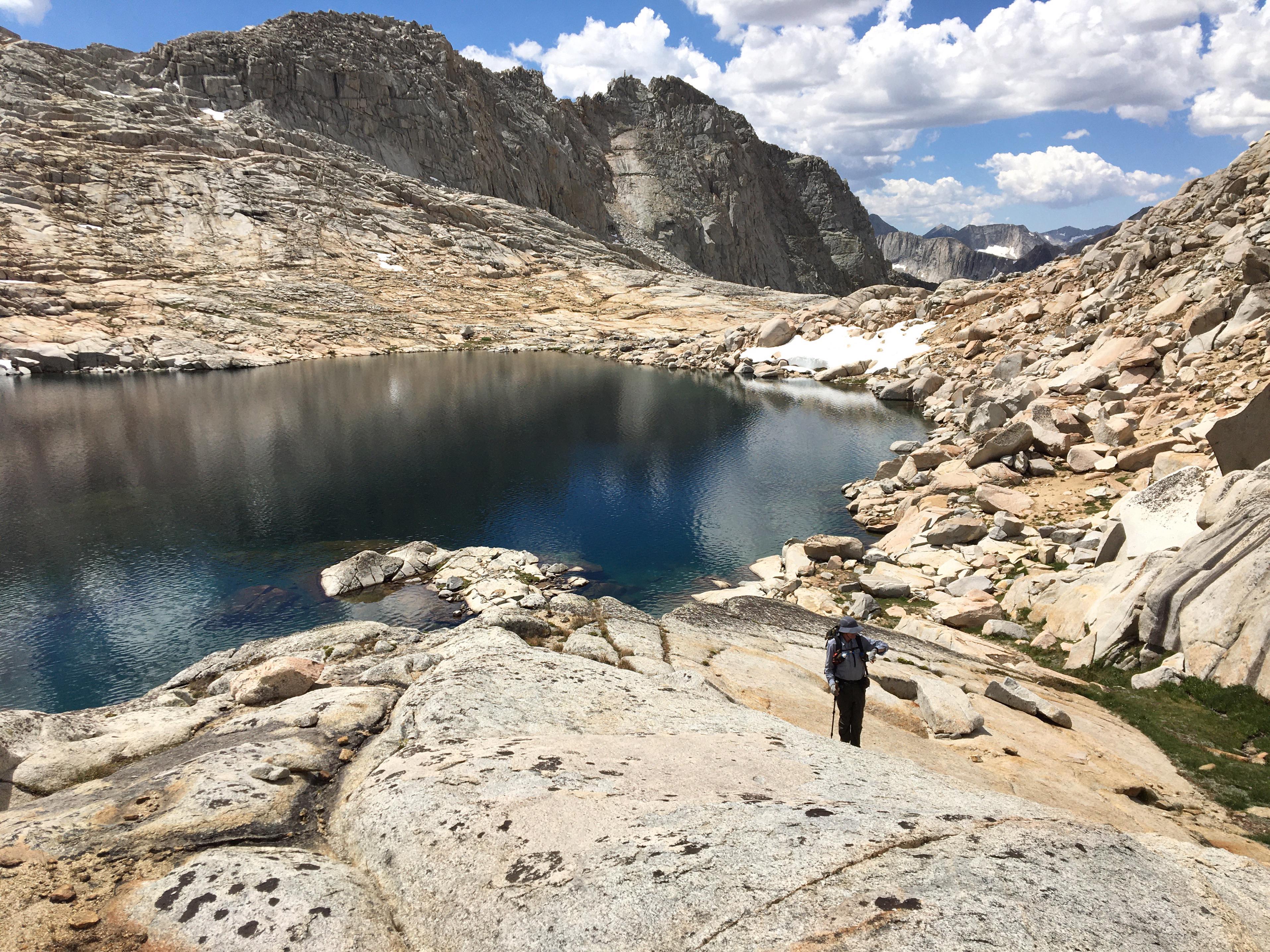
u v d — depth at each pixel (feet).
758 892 12.14
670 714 24.47
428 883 14.32
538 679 26.45
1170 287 140.15
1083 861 13.04
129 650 60.08
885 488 101.55
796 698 33.19
